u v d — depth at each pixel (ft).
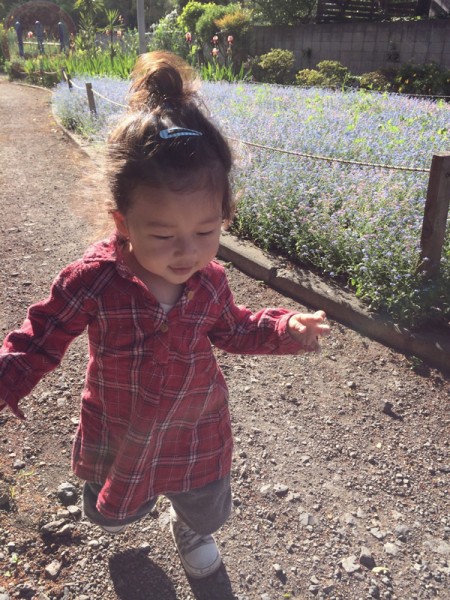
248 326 5.66
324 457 9.03
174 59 4.71
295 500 8.09
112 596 6.50
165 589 6.64
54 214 20.62
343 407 10.29
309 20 63.98
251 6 67.92
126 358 4.99
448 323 12.22
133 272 4.92
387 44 51.62
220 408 5.81
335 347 12.23
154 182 4.16
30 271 15.62
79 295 4.83
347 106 30.53
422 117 26.48
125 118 4.53
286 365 11.56
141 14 52.26
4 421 9.34
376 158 19.26
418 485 8.55
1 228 19.07
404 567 7.14
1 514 7.41
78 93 38.65
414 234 13.43
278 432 9.55
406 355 11.87
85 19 76.84
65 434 9.12
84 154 28.71
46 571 6.71
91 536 7.21
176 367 5.11
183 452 5.63
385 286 12.62
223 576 6.86
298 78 49.44
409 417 10.09
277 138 21.22
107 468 5.76
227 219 5.06
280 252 16.05
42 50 85.15
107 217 4.95
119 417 5.36
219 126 4.73
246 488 8.26
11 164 28.43
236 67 58.39
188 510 6.06
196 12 61.87
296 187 16.87
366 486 8.46
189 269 4.58
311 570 7.02
